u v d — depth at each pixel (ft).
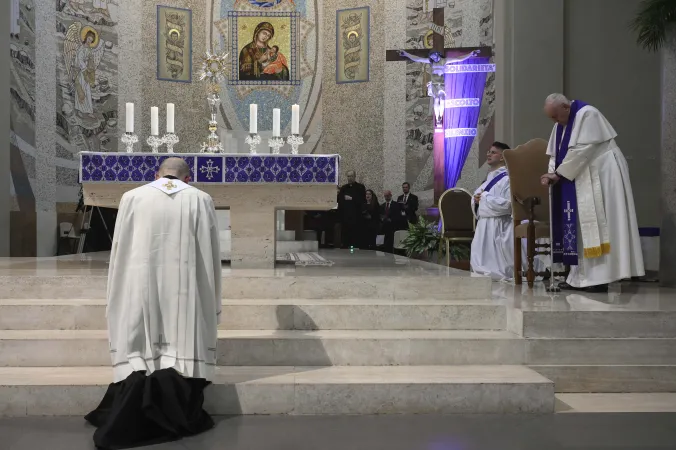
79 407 13.76
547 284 23.67
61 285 18.54
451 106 43.68
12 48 36.94
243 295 18.78
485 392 14.02
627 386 15.90
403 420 13.47
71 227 41.98
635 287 23.98
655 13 23.86
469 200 29.43
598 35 34.12
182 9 50.29
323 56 51.62
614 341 16.14
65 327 16.98
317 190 22.71
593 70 34.09
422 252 37.58
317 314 17.30
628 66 33.96
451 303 17.93
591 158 20.63
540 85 34.14
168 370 12.92
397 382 14.02
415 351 15.96
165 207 14.01
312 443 11.95
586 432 12.60
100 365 15.64
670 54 24.12
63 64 42.22
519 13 34.22
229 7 51.78
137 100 47.88
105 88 45.75
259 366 15.70
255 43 51.80
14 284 18.45
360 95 50.31
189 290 13.76
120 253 13.84
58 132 41.63
